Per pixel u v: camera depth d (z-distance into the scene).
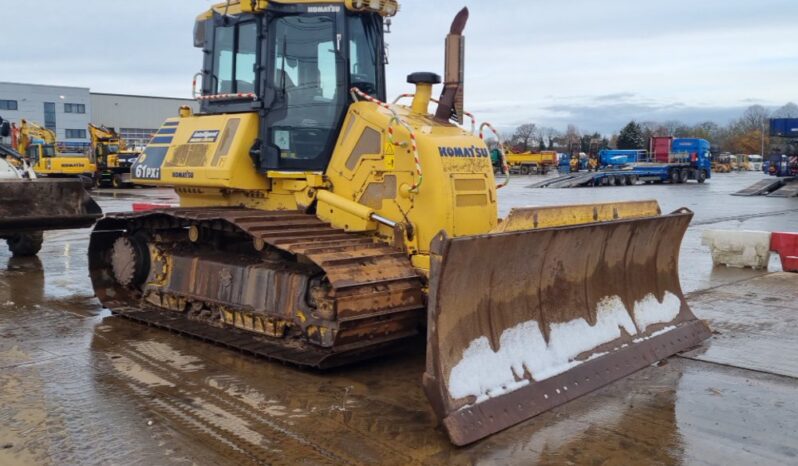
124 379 5.42
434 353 4.38
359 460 4.00
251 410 4.77
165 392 5.12
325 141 6.44
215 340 6.34
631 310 6.18
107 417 4.62
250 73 6.87
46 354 6.10
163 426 4.48
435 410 4.33
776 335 6.81
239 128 6.75
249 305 6.27
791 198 27.73
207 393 5.11
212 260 6.84
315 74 6.48
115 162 35.06
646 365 5.75
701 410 4.85
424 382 4.38
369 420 4.61
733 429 4.53
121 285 7.96
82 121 73.06
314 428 4.46
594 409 4.86
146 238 7.72
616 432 4.46
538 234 5.02
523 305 5.18
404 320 5.55
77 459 3.99
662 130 107.00
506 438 4.35
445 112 6.47
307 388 5.23
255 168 6.80
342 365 5.73
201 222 6.74
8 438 4.28
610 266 6.05
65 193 9.24
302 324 5.66
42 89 70.88
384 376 5.52
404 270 5.52
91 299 8.48
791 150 39.06
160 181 7.51
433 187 5.70
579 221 5.79
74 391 5.13
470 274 4.64
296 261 6.30
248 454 4.07
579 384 5.11
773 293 8.81
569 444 4.27
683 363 5.93
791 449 4.23
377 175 6.05
